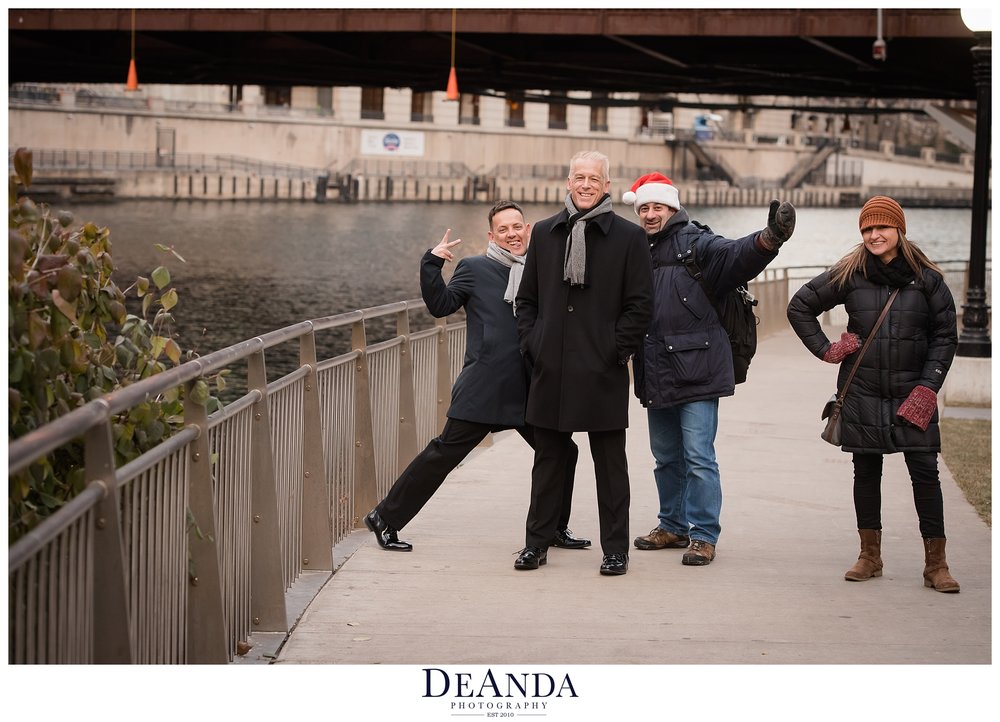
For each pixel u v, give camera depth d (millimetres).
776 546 6461
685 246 5977
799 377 14414
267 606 5004
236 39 31438
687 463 6066
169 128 75250
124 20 28031
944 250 72312
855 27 21984
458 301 6195
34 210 3840
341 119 82750
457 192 87562
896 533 6789
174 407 4438
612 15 24328
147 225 63219
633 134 98125
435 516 7152
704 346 5938
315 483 5863
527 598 5430
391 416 7805
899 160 116250
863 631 4992
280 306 39031
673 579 5750
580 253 5602
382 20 26078
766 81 29656
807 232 83562
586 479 8305
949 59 23969
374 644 4816
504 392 6156
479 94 34625
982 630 5012
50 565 2943
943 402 13141
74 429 2873
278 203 79188
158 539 3816
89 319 4141
